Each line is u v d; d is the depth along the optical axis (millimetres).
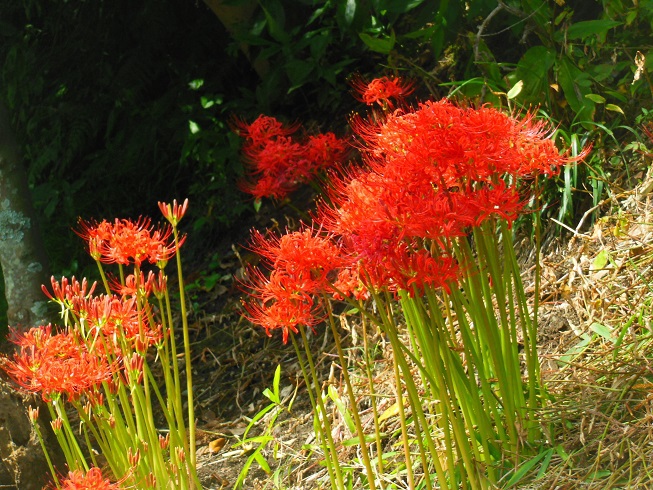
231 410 3482
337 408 2803
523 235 3361
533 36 4086
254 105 5168
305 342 2072
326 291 2020
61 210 5777
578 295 2814
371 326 3281
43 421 2746
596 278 2818
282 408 2900
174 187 5523
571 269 3016
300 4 5012
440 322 1929
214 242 5000
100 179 5668
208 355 3998
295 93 5219
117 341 2229
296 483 2637
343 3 4230
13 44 5961
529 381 2211
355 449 2658
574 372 2422
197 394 3689
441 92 4270
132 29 5516
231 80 5469
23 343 2193
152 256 2230
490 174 1860
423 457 2004
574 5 3998
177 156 5578
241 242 4793
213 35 5480
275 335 3873
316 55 4590
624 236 2941
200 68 5406
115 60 5742
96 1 5652
